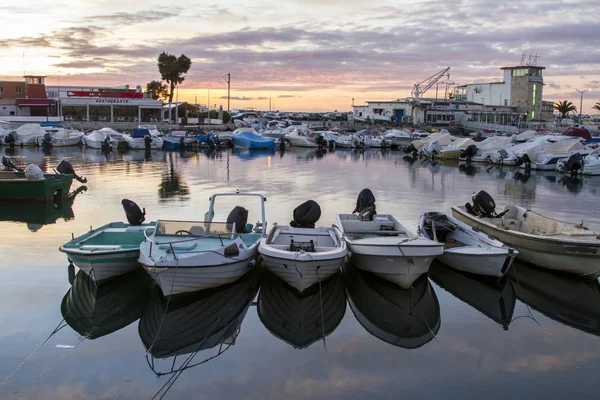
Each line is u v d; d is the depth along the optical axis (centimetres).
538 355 852
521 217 1459
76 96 7056
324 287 1166
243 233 1252
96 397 726
